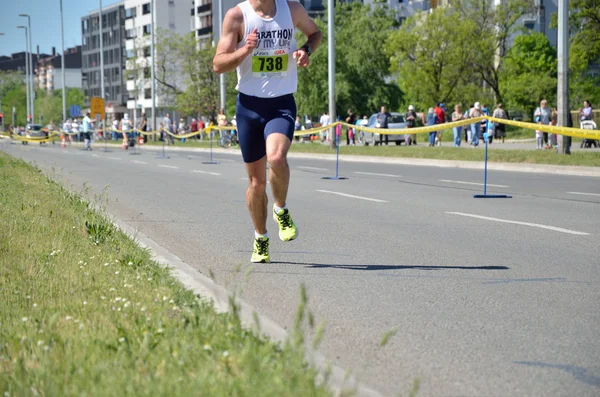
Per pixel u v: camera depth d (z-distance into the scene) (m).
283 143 8.11
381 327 6.21
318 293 7.44
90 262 8.02
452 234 11.30
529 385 4.82
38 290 6.68
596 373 5.05
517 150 32.81
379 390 4.73
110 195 17.86
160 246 10.24
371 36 88.88
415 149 37.69
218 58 8.05
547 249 9.91
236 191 18.86
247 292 7.43
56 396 4.05
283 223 8.62
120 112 178.88
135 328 5.34
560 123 29.88
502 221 12.73
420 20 74.88
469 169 28.75
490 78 75.75
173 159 37.84
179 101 95.38
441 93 73.88
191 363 4.50
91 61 196.12
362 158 38.66
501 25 73.38
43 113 192.75
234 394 3.90
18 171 21.19
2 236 9.23
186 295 6.57
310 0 134.38
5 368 4.65
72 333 5.29
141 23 166.62
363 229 11.90
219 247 10.34
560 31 29.67
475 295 7.33
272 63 8.19
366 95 89.88
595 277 8.15
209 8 144.50
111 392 4.03
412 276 8.23
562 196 17.23
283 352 4.41
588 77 83.25
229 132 58.03
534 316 6.54
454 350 5.57
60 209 12.24
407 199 16.62
